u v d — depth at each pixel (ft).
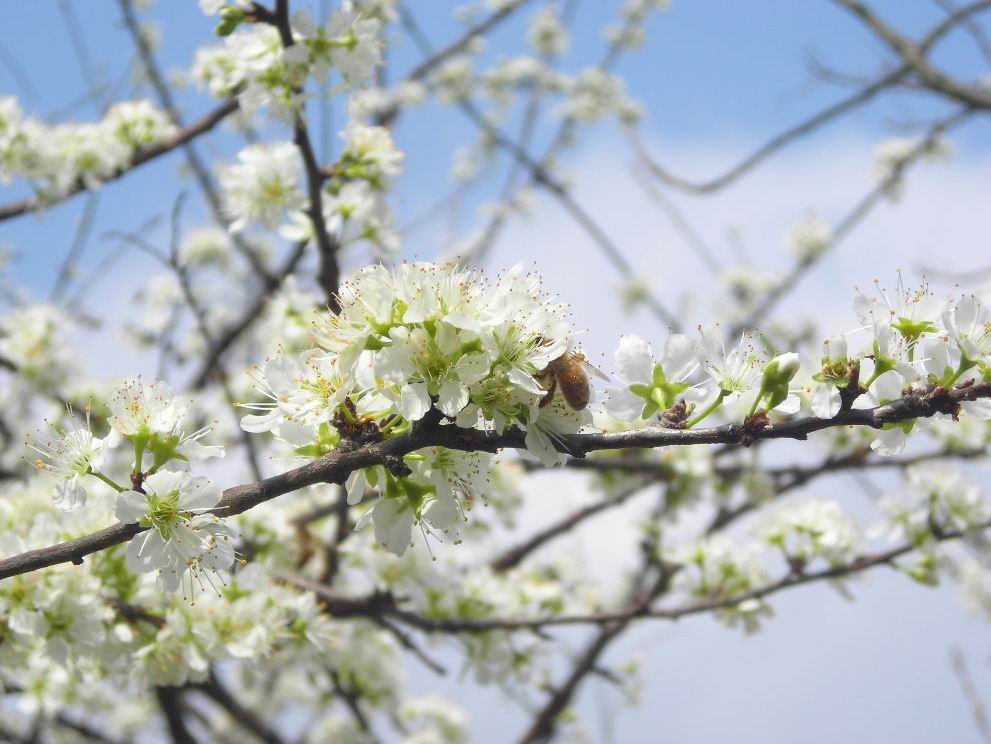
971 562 22.77
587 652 22.76
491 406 8.82
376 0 19.83
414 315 8.54
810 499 18.42
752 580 18.45
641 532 24.09
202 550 9.35
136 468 9.51
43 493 13.93
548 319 8.91
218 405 23.52
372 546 18.24
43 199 20.08
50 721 23.04
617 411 9.26
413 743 23.73
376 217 17.19
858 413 8.94
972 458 21.59
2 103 19.84
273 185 17.22
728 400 9.25
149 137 20.57
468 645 18.10
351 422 8.95
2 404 25.14
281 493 9.12
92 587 12.66
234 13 15.25
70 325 24.99
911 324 9.27
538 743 23.39
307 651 17.17
